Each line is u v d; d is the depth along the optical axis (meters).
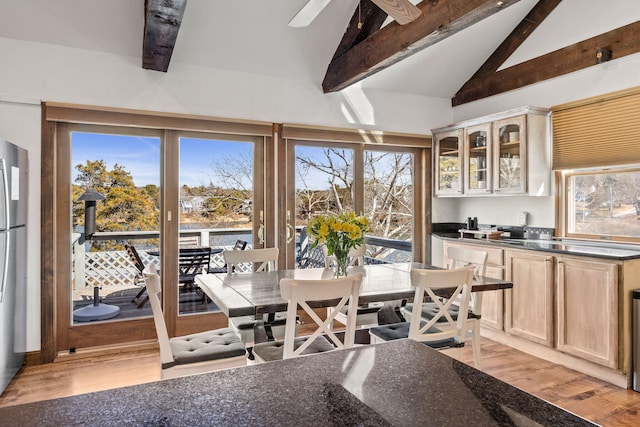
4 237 2.63
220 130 3.84
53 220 3.36
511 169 3.90
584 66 3.58
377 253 4.72
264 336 2.58
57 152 3.45
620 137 3.33
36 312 3.29
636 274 2.91
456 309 3.06
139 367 3.23
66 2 3.07
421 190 4.96
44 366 3.25
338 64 3.98
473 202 4.86
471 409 0.79
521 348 3.61
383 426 0.72
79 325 3.53
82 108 3.37
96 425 0.73
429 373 0.96
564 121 3.78
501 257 3.75
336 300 2.25
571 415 0.76
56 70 3.32
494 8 2.49
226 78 3.90
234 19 3.48
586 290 3.06
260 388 0.88
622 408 2.59
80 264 3.56
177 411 0.78
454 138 4.57
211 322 3.95
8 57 3.19
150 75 3.62
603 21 3.44
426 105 4.87
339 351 1.11
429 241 4.92
